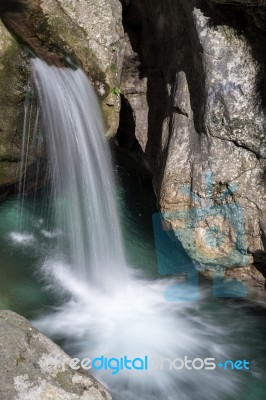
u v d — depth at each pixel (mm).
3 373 3289
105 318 4777
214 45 4355
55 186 5531
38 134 5113
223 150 4547
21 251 5348
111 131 5461
